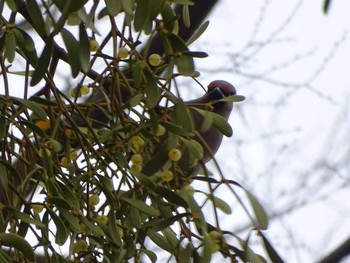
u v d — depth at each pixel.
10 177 4.76
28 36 4.50
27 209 4.54
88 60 4.41
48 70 4.78
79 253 4.75
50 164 4.59
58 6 4.22
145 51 4.71
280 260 4.45
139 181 4.65
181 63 4.68
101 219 4.80
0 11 4.46
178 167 4.83
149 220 4.81
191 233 4.69
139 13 4.40
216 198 4.89
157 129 4.64
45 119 4.61
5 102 4.62
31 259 4.36
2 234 4.32
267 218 4.47
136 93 4.83
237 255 4.59
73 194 4.62
